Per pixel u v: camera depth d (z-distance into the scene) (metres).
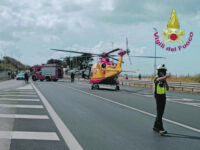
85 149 6.09
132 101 16.69
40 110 12.02
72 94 21.19
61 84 39.78
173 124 9.38
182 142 6.89
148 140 7.04
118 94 22.12
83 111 12.01
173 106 14.78
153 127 8.23
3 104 13.94
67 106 13.61
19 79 61.34
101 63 27.56
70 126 8.60
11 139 6.88
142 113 11.76
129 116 10.88
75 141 6.77
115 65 27.52
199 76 40.12
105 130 8.13
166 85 8.03
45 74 55.84
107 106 14.00
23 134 7.42
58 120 9.62
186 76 42.00
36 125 8.67
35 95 19.44
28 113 11.09
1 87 29.34
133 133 7.81
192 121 9.98
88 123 9.19
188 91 28.19
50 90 25.36
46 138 7.02
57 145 6.39
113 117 10.55
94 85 28.25
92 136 7.34
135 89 29.75
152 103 15.68
